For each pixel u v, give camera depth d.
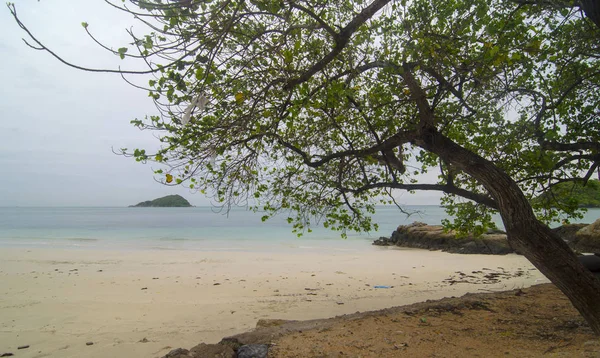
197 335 7.72
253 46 5.31
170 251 21.92
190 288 11.98
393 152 7.94
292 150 7.38
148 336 7.66
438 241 24.16
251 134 5.85
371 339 5.41
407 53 5.58
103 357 6.57
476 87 5.51
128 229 42.75
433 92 6.70
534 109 6.29
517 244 4.86
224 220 67.81
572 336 5.09
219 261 17.78
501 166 7.09
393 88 6.71
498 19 6.24
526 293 8.33
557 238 4.74
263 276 14.00
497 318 6.40
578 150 6.49
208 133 5.41
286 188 7.88
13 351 6.86
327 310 9.57
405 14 5.79
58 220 67.50
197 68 4.26
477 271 15.14
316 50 5.68
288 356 4.80
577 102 7.32
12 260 17.59
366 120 6.74
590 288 4.55
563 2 5.08
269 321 7.52
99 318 8.88
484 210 8.48
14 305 9.91
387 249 24.41
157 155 5.21
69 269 15.30
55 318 8.86
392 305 10.04
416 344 5.17
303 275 14.23
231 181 6.46
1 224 53.19
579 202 7.71
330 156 6.89
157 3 3.64
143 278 13.51
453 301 7.75
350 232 39.19
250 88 5.37
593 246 19.20
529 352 4.62
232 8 4.75
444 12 5.62
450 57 5.54
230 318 8.90
